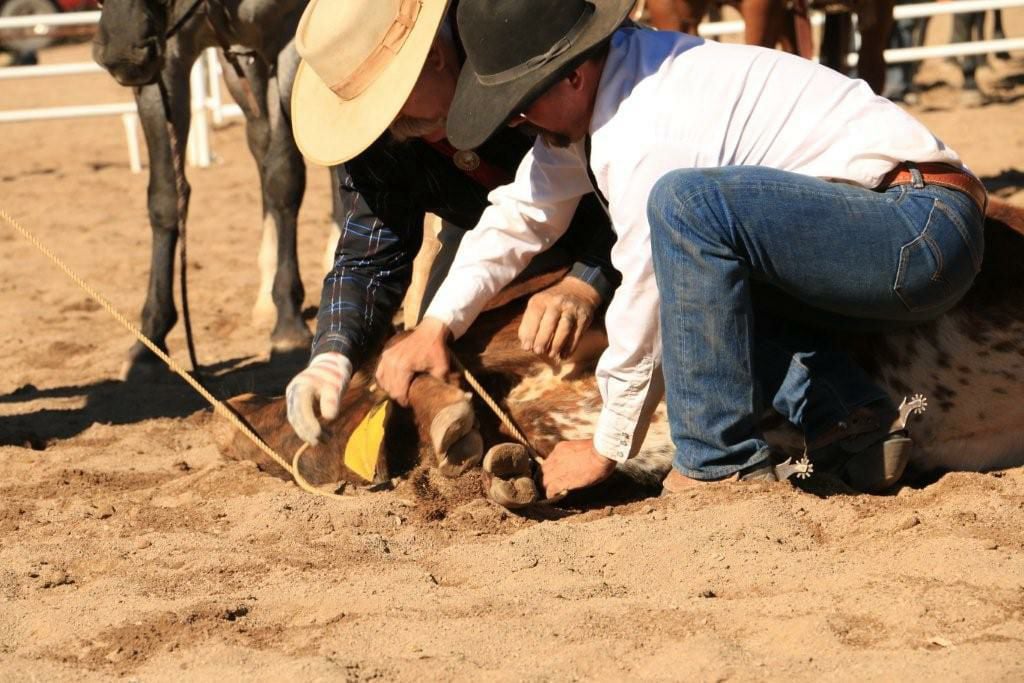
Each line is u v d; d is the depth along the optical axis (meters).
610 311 5.77
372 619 5.14
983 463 6.71
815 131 5.61
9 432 8.77
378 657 4.79
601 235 6.43
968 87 23.16
